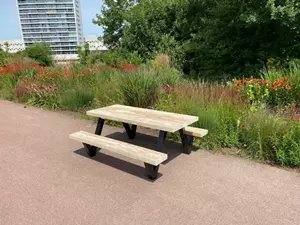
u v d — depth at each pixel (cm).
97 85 637
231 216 200
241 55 921
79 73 715
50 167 288
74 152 333
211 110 377
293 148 283
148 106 476
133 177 264
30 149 343
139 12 1422
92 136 311
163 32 1457
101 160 307
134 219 198
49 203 219
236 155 315
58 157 317
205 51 1121
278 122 310
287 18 686
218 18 974
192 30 1357
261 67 817
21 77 762
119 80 523
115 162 302
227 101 408
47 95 608
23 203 219
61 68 811
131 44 1464
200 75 1033
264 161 297
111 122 461
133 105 484
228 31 951
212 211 207
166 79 596
